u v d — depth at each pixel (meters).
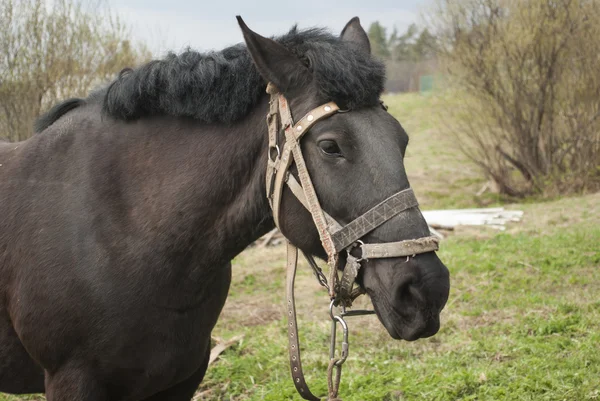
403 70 29.78
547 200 11.57
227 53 2.38
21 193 2.48
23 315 2.38
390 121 2.10
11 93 7.97
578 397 3.48
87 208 2.36
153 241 2.32
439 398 3.58
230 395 4.06
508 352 4.27
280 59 2.13
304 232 2.17
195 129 2.38
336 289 2.11
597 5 11.10
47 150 2.52
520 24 11.49
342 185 2.02
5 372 2.59
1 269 2.46
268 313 5.77
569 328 4.60
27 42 7.98
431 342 4.69
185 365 2.43
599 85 11.29
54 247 2.34
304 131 2.07
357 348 4.67
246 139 2.30
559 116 11.87
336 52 2.09
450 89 12.83
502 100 11.95
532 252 7.04
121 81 2.46
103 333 2.30
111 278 2.30
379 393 3.67
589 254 6.75
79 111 2.60
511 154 13.62
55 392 2.38
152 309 2.32
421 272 1.95
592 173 11.75
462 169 14.93
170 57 2.45
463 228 9.14
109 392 2.42
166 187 2.35
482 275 6.30
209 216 2.34
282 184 2.15
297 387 2.33
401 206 1.97
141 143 2.43
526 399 3.46
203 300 2.43
